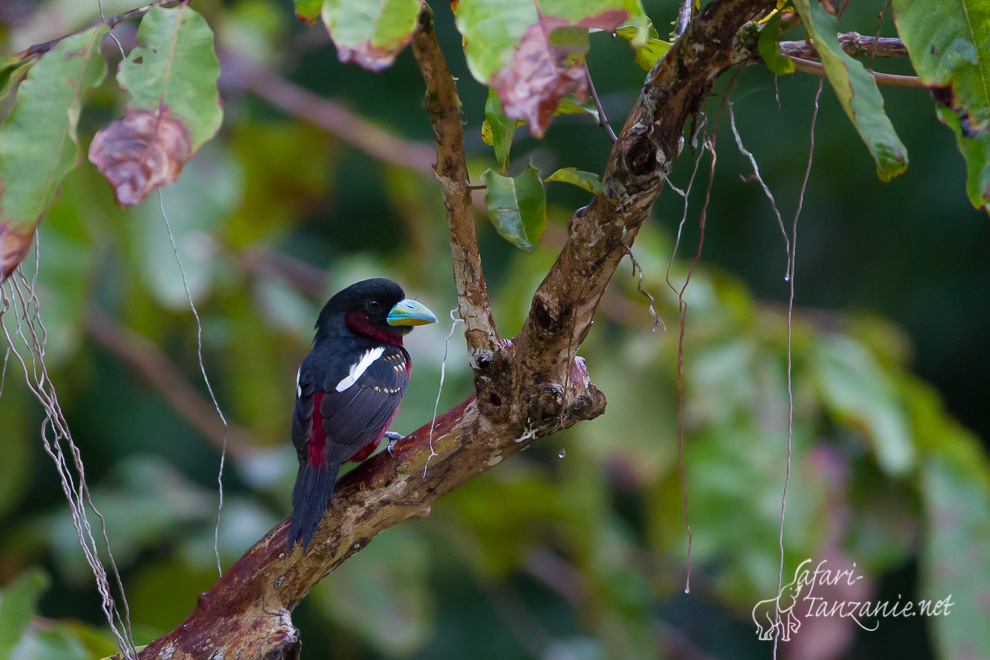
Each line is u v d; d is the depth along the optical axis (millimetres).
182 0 3857
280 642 5254
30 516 14836
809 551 9039
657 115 4344
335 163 13648
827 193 14055
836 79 3535
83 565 10891
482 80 3131
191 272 10086
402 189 12352
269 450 11922
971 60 3850
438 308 11242
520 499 11570
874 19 11531
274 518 11227
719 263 14828
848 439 9789
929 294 14070
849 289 14516
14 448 10383
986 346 13914
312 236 16266
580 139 14688
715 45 4168
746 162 13805
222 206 10438
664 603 16078
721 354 9500
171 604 10664
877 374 9172
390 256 15922
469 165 12289
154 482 11203
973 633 8430
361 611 10484
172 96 3566
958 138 3883
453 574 13547
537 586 14867
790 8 4125
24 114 3566
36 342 4691
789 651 9164
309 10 3504
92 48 3650
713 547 9109
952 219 13516
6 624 6395
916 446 9148
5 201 3492
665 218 14648
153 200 10039
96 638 6645
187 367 15227
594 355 10484
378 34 3148
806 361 9312
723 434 9219
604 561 11469
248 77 12328
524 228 4223
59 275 8812
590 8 3139
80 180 8984
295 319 12445
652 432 9734
